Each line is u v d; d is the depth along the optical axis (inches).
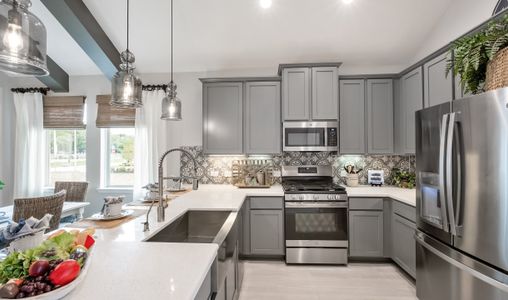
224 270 58.9
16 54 44.3
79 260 33.9
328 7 105.7
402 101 124.6
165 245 48.4
